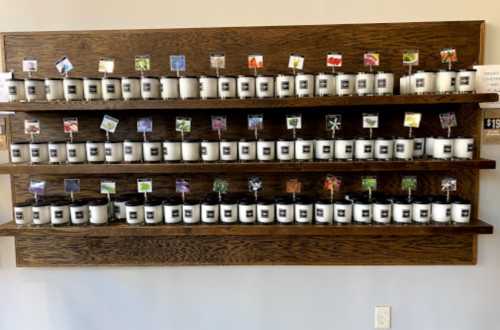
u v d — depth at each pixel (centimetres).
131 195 167
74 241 170
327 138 151
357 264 168
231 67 162
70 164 150
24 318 176
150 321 175
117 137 165
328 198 163
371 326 173
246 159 150
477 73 157
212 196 164
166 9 163
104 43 162
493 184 165
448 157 146
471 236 166
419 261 167
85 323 176
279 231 149
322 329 173
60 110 155
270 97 146
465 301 171
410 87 149
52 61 163
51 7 164
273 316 173
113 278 174
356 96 142
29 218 155
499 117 160
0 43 163
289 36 161
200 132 164
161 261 170
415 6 160
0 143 167
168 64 162
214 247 169
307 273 171
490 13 159
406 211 150
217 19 163
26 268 173
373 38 160
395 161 144
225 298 173
